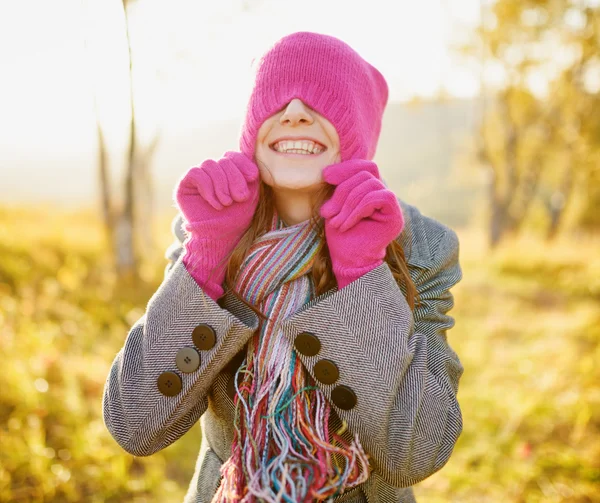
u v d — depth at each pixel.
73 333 4.43
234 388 1.23
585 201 20.42
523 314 6.84
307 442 1.07
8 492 2.61
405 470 1.12
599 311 5.77
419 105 15.75
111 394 1.23
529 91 16.30
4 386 3.20
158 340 1.17
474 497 2.96
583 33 15.45
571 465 3.07
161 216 10.62
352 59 1.25
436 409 1.14
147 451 1.21
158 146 6.40
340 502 1.22
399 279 1.25
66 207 10.45
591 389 3.82
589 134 16.45
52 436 3.08
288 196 1.27
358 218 1.11
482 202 23.61
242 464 1.06
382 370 1.09
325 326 1.11
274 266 1.16
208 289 1.17
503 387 4.33
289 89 1.19
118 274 6.14
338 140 1.21
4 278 5.36
